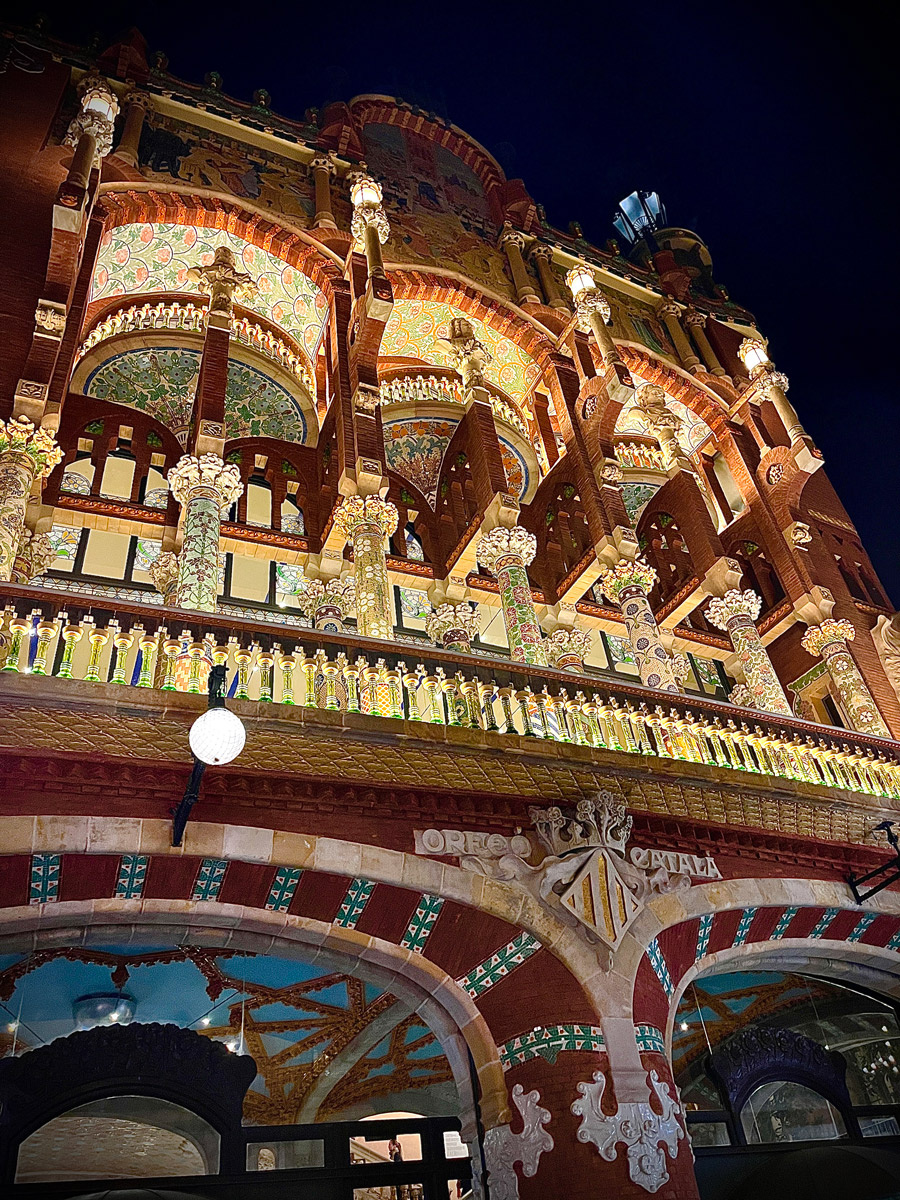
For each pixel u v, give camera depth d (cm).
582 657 1517
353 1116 1059
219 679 718
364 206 1466
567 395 1565
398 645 975
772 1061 1136
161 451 1361
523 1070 838
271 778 834
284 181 1556
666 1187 797
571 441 1520
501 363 1692
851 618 1625
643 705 1101
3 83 1393
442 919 871
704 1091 1111
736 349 1923
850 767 1216
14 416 1030
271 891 820
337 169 1620
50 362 1077
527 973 877
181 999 973
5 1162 791
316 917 836
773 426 1755
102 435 1334
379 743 884
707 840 1051
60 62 1467
